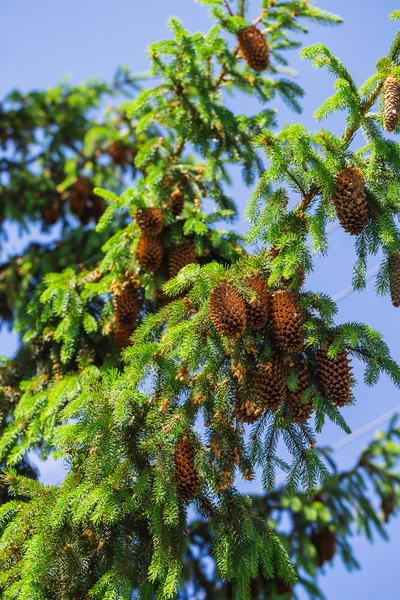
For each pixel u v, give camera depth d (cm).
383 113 466
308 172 467
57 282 654
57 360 668
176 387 479
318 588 725
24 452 613
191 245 621
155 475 466
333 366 463
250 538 476
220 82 689
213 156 665
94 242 838
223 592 651
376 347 468
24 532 482
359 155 486
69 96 970
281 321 457
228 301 448
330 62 488
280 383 463
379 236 468
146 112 698
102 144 939
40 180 970
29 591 455
